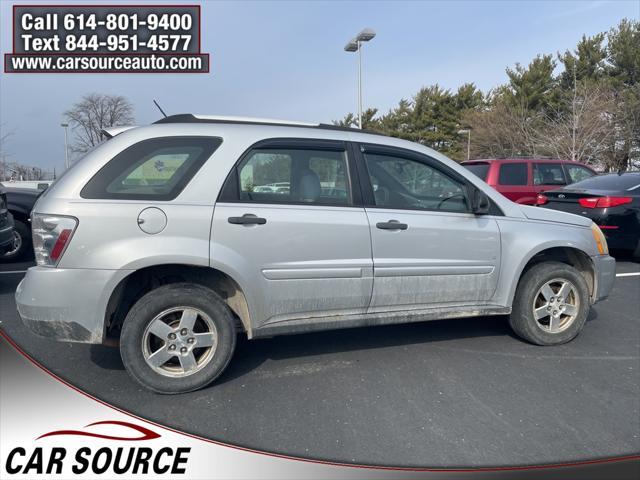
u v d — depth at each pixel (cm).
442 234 385
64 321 306
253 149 346
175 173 328
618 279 686
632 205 736
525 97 3312
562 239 418
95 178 314
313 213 350
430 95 4253
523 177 962
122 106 3142
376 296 371
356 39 1778
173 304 321
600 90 2786
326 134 371
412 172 392
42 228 307
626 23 3219
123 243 308
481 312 407
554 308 423
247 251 332
